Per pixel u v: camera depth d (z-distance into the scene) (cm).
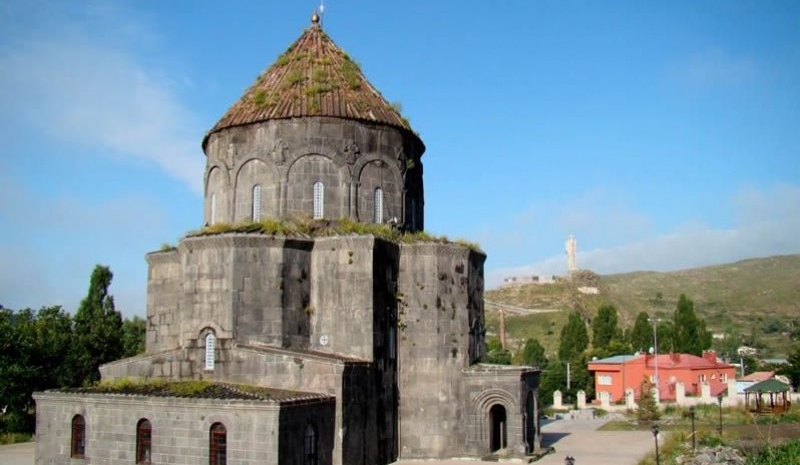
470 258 4078
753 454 3912
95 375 5903
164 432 3083
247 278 3484
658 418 6044
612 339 10494
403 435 3744
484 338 4262
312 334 3609
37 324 5806
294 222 3831
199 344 3475
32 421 5438
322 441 3136
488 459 3691
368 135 4066
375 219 4056
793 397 6706
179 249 3666
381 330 3650
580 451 4184
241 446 2898
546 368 9412
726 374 8562
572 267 19338
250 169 3984
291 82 4162
